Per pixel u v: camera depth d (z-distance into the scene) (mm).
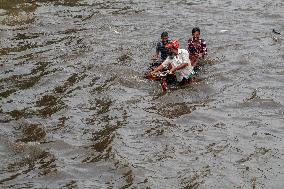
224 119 14711
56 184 11922
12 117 15203
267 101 15578
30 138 14000
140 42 21219
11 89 17156
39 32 22906
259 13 24438
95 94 16609
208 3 26500
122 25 23500
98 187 11734
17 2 26812
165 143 13547
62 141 13719
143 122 14703
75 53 20172
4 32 22906
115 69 18406
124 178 12047
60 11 25734
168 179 11953
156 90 16734
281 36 21219
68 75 18109
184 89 16703
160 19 24203
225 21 23531
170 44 16906
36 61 19547
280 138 13594
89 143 13664
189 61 17047
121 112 15344
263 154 12867
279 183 11680
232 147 13234
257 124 14367
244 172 12141
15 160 12984
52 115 15266
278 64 18344
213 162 12586
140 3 26859
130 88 16969
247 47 20094
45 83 17531
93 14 25141
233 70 17969
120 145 13500
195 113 15094
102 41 21469
